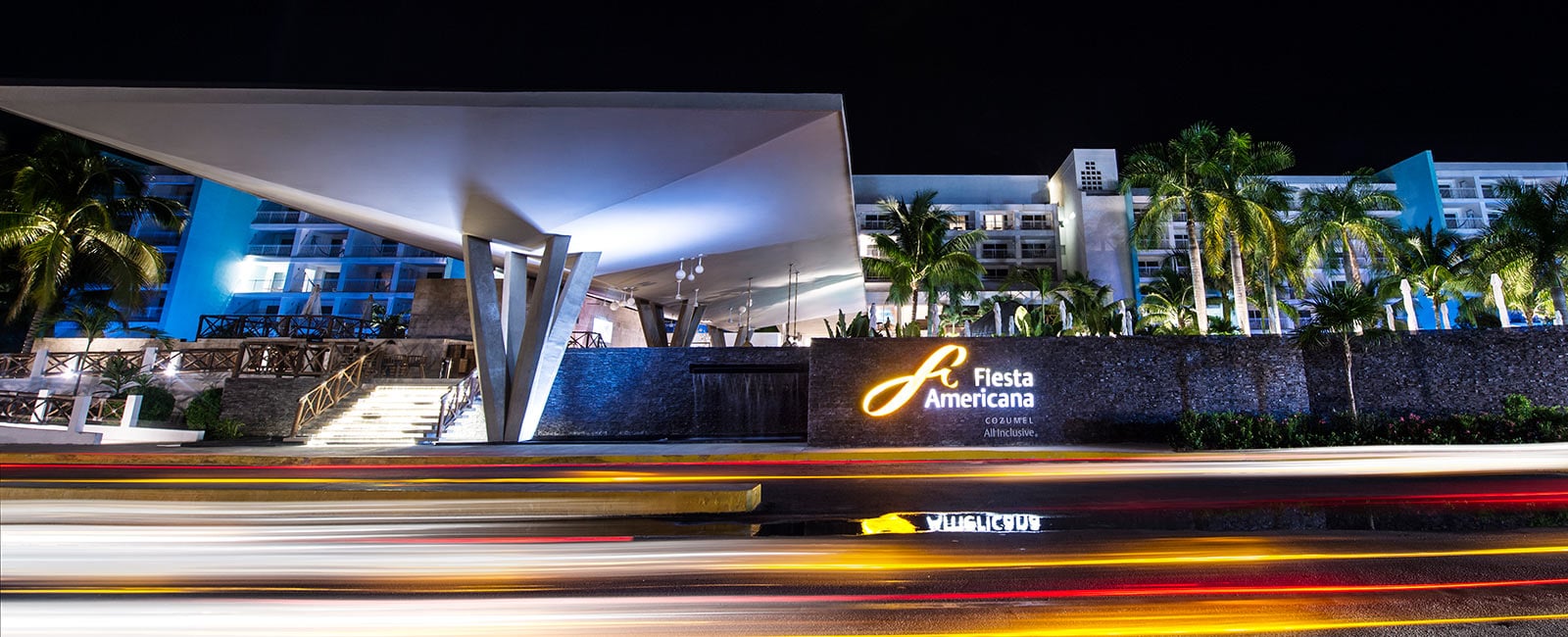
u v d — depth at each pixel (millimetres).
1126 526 6594
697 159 14320
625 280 27672
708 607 4102
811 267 28594
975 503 8039
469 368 24750
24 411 18016
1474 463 11719
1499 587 4477
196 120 11969
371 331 27391
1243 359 16297
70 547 5426
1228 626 3752
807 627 3752
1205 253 26281
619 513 7105
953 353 16359
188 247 45906
